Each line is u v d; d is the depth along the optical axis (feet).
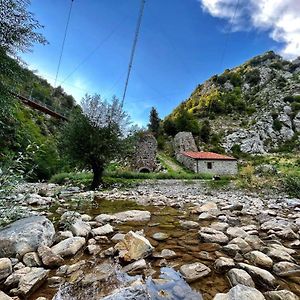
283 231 15.99
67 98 246.47
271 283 9.41
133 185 57.41
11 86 31.27
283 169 97.14
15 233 12.44
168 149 174.40
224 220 20.26
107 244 14.19
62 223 17.17
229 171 118.32
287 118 246.27
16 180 16.81
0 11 25.95
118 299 7.55
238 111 274.36
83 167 54.13
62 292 8.91
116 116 53.16
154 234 16.25
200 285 9.51
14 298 8.34
